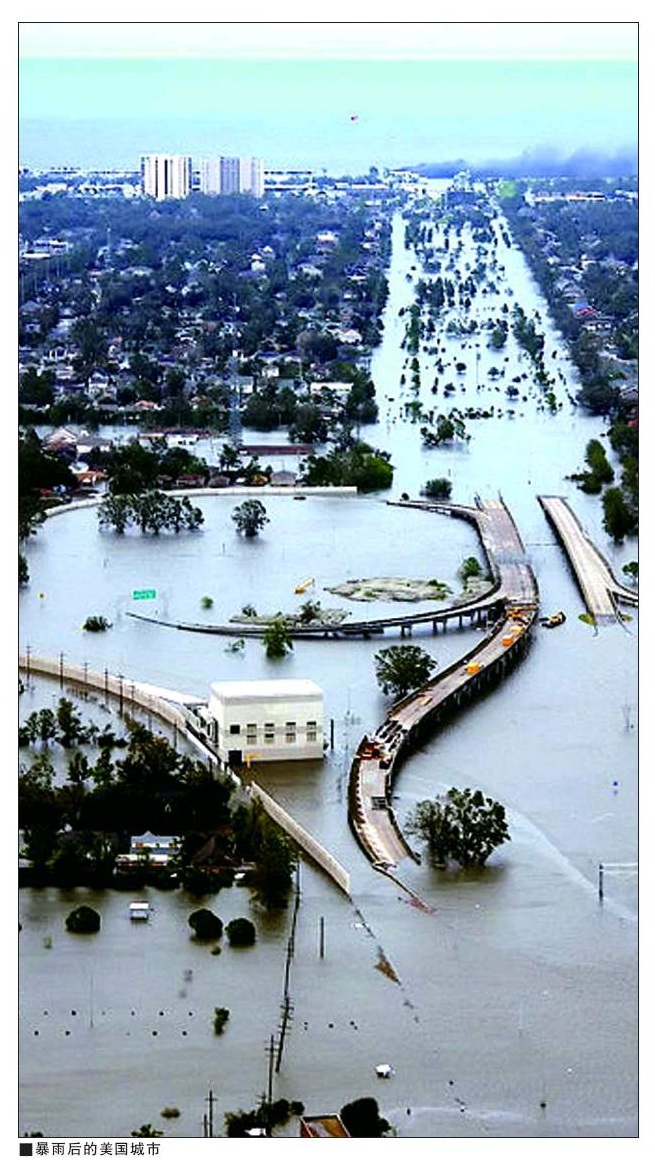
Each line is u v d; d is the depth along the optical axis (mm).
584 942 133625
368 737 174500
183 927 135125
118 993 124375
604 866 148125
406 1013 122688
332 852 148750
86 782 159125
